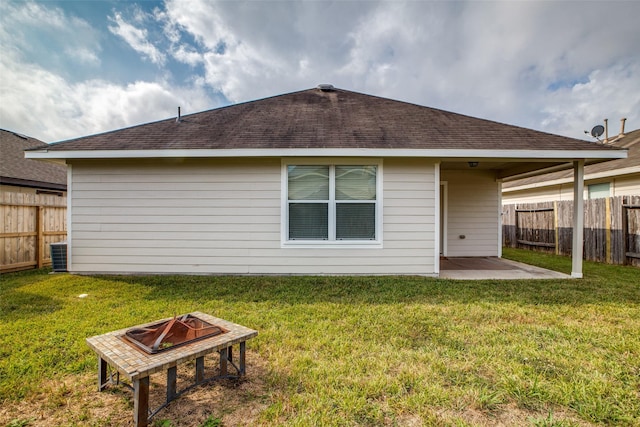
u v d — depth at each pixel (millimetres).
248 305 4473
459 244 9539
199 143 6207
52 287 5480
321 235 6500
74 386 2471
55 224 8250
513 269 7461
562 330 3551
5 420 2092
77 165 6477
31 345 3150
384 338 3332
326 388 2422
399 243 6512
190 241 6516
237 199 6496
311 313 4141
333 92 10039
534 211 11234
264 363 2844
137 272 6535
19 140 12133
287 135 6551
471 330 3551
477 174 9516
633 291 5273
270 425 2039
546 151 5973
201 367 2330
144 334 2465
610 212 8492
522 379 2537
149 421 2064
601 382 2486
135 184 6488
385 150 5938
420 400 2260
